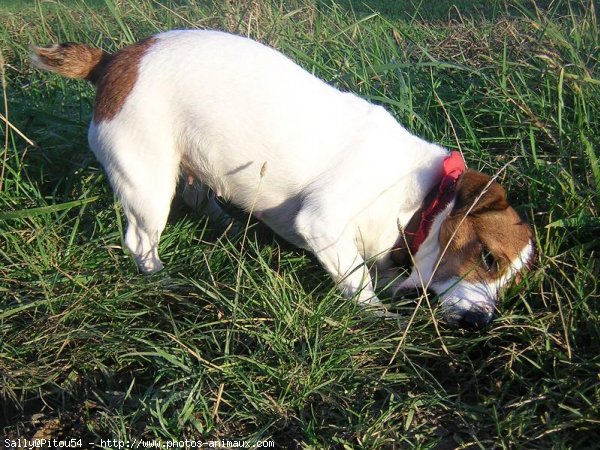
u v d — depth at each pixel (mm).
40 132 1367
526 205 1229
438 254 1122
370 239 1160
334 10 1729
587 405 986
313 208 1128
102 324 1093
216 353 1056
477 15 2414
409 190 1138
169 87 1136
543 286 1143
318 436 969
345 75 1484
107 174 1177
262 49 1167
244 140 1134
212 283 1137
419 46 1510
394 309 1130
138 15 1845
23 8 2451
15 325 1090
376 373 1036
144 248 1191
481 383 1056
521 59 1547
